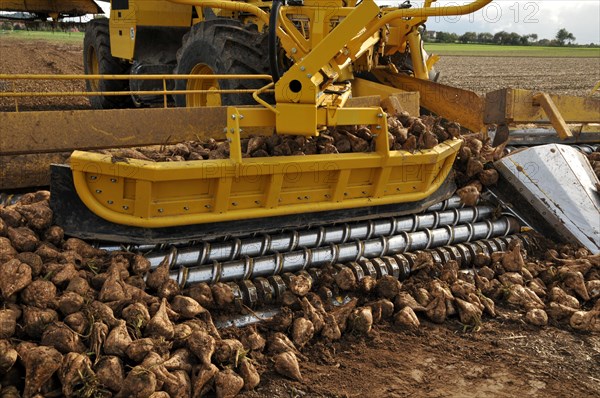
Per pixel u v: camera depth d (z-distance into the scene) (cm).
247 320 366
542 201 498
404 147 435
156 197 366
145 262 355
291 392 315
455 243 480
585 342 382
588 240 483
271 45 400
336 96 429
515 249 453
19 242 328
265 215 396
